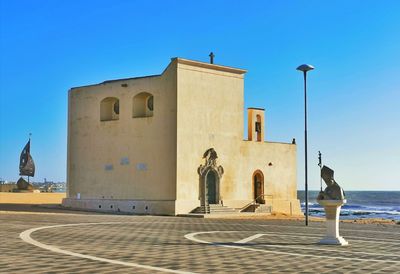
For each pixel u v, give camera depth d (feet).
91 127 157.48
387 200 562.66
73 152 160.76
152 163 145.38
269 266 46.65
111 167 152.46
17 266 43.45
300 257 53.16
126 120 151.02
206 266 45.73
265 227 98.53
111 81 155.33
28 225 88.33
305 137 107.86
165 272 41.91
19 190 261.65
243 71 155.12
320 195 67.51
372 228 101.86
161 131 144.66
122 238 69.62
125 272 41.47
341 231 92.38
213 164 147.54
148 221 110.52
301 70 107.24
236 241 68.85
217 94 150.20
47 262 45.85
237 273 42.47
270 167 163.12
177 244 63.46
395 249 62.18
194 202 142.82
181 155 141.59
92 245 59.88
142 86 149.28
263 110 166.20
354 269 45.85
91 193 155.63
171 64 143.74
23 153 263.70
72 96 162.30
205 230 87.56
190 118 144.15
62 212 137.39
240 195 153.89
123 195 149.48
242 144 155.53
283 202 165.07
